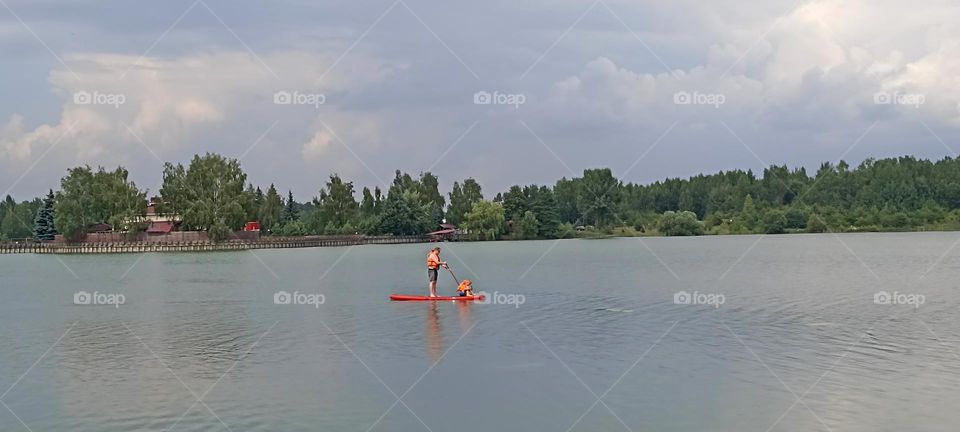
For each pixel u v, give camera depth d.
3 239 195.50
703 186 184.25
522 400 20.55
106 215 155.12
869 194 166.75
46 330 33.62
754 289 49.00
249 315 37.94
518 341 29.02
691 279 58.00
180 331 32.72
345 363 25.25
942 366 23.59
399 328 32.56
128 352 27.77
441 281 59.03
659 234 170.88
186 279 66.50
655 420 18.61
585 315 36.28
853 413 18.78
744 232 166.50
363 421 18.80
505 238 168.25
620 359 25.38
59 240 157.00
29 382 23.08
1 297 50.59
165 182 151.88
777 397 20.30
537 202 168.88
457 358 25.89
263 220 182.75
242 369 24.48
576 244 148.38
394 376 23.30
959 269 64.94
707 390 21.14
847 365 23.91
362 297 46.38
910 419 18.23
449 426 18.41
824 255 93.25
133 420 19.05
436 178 186.25
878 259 82.12
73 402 20.72
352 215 178.00
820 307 38.38
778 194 174.38
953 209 162.75
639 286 52.09
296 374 23.69
